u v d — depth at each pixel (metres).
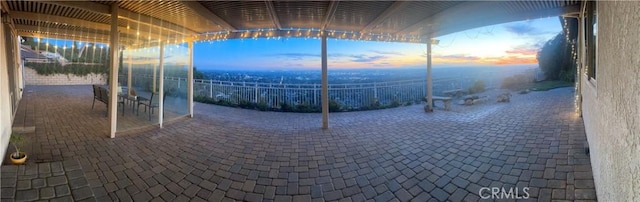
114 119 4.64
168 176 3.12
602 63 2.32
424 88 10.42
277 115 7.39
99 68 15.80
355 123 6.14
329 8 4.26
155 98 6.88
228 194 2.73
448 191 2.73
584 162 3.18
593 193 2.49
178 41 6.66
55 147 4.01
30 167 2.78
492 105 8.05
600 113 2.38
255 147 4.27
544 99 8.65
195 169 3.33
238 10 4.55
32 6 4.45
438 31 6.34
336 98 8.80
